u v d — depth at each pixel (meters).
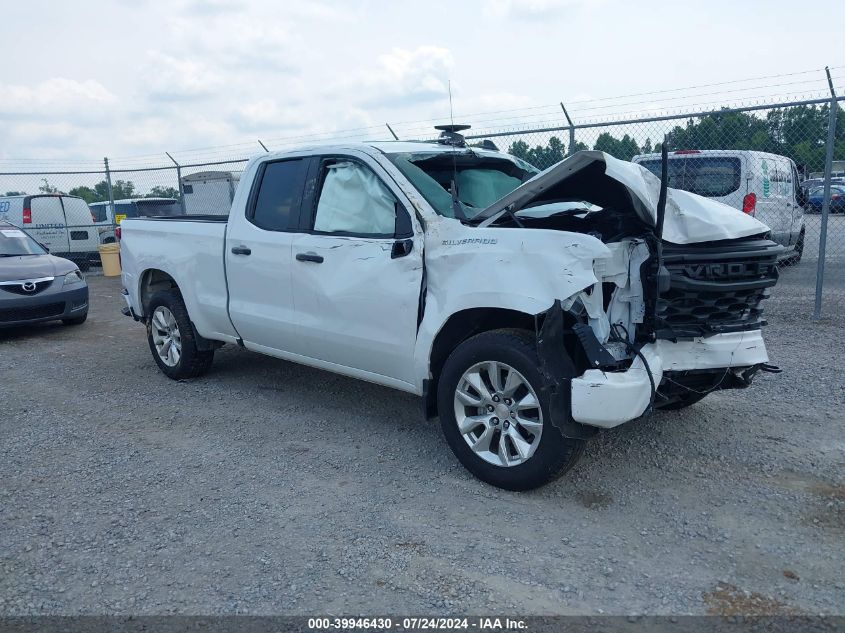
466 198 4.94
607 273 3.96
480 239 4.21
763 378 6.29
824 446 4.77
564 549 3.57
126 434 5.45
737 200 10.62
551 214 4.89
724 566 3.38
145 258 6.91
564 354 3.89
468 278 4.18
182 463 4.84
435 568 3.43
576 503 4.06
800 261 12.55
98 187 17.38
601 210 4.71
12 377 7.40
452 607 3.11
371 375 5.01
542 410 3.95
